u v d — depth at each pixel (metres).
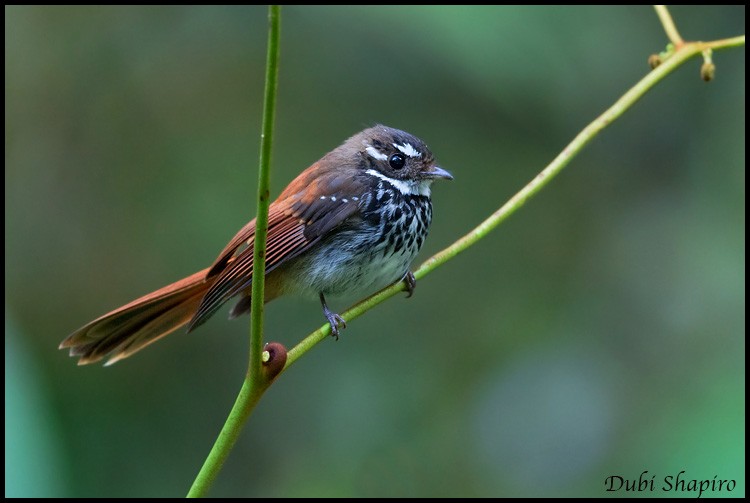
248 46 13.38
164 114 13.31
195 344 12.77
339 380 12.95
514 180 13.47
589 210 14.02
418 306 13.52
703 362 11.95
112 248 12.88
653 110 13.66
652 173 13.91
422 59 12.70
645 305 13.25
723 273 12.64
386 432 12.67
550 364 13.12
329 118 13.32
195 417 12.52
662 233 13.55
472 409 12.90
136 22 13.01
